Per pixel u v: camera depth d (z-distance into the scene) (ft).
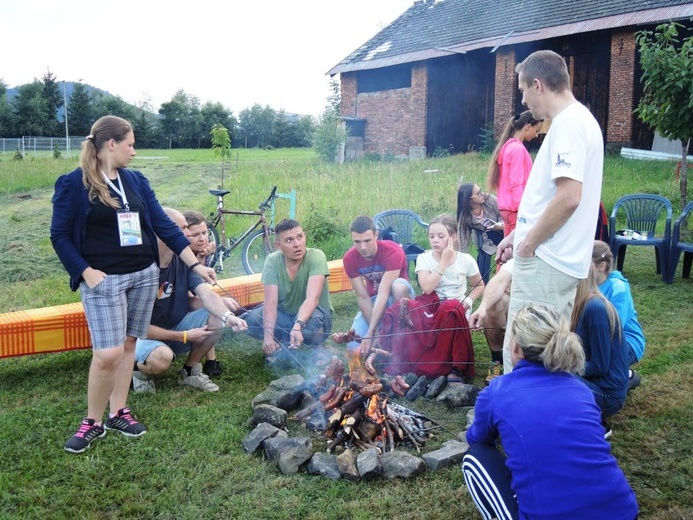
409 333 13.76
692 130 30.53
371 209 36.27
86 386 14.49
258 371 15.46
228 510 9.60
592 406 7.60
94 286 11.12
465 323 14.01
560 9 67.62
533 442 7.31
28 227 37.37
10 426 12.23
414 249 23.36
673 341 16.65
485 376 14.79
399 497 9.86
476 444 8.30
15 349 14.76
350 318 19.86
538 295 10.24
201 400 13.65
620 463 10.78
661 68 30.32
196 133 197.67
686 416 12.34
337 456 10.65
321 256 15.75
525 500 7.26
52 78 217.77
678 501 9.70
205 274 12.52
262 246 27.50
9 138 201.77
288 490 10.10
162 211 12.38
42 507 9.65
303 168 66.49
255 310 17.02
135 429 11.83
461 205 20.84
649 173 47.21
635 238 24.07
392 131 85.81
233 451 11.30
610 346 10.88
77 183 11.12
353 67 87.97
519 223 10.56
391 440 11.35
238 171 68.23
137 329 12.02
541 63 10.23
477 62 76.02
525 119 18.07
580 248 10.06
